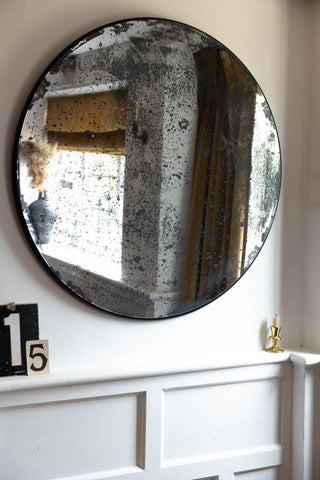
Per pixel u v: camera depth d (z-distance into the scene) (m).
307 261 2.70
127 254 2.29
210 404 2.48
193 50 2.37
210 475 2.48
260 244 2.55
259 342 2.63
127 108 2.26
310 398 2.59
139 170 2.29
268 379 2.60
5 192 2.12
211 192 2.43
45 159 2.13
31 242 2.13
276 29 2.61
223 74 2.44
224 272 2.47
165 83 2.32
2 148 2.11
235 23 2.52
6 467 2.13
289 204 2.67
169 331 2.43
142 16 2.33
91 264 2.23
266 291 2.64
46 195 2.14
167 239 2.36
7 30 2.10
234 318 2.57
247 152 2.50
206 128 2.41
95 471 2.28
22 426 2.15
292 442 2.64
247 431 2.57
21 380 2.09
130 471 2.33
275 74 2.62
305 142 2.70
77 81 2.17
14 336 2.12
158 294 2.36
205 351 2.51
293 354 2.59
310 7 2.68
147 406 2.34
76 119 2.17
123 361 2.35
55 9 2.17
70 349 2.25
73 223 2.19
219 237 2.46
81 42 2.16
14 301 2.15
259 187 2.54
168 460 2.41
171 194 2.36
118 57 2.23
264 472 2.62
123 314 2.30
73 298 2.25
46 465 2.19
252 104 2.50
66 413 2.22
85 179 2.20
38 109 2.11
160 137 2.33
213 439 2.50
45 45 2.16
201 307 2.44
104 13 2.26
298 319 2.71
